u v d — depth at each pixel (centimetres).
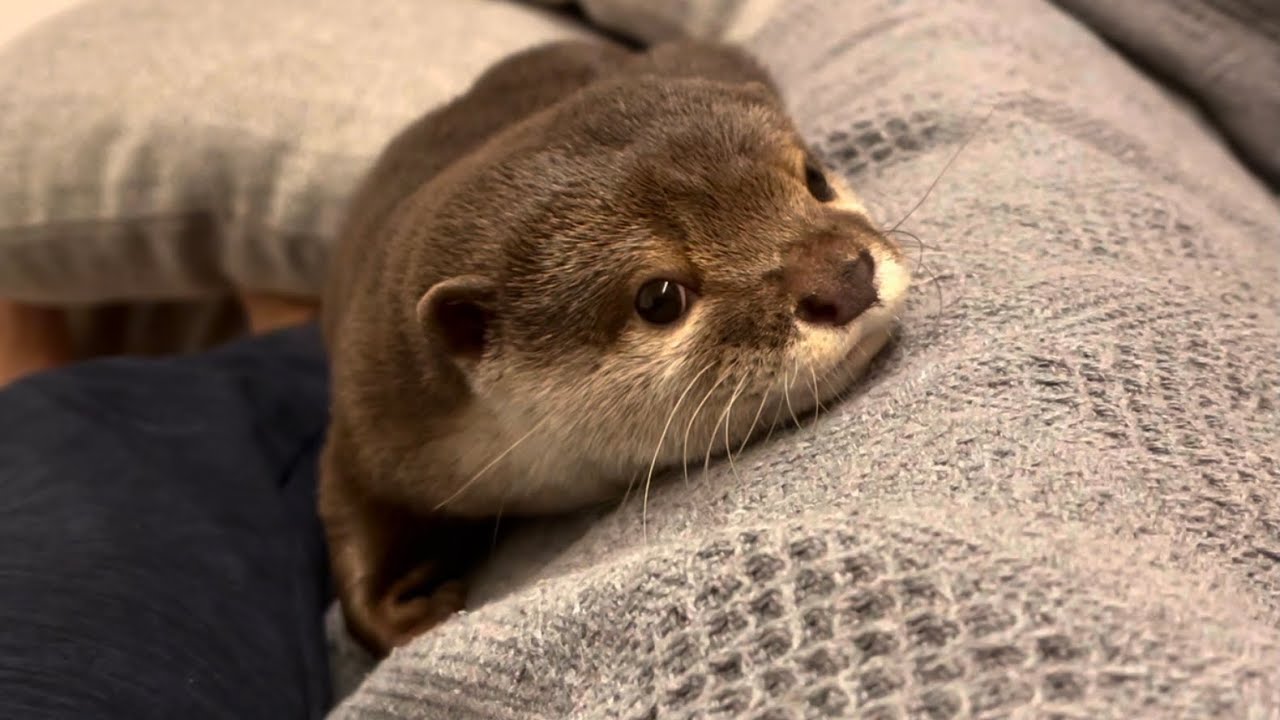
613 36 70
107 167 58
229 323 76
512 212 43
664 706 34
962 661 33
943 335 40
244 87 59
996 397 38
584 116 44
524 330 43
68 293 61
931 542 34
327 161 58
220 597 45
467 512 47
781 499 38
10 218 58
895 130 48
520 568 45
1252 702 32
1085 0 57
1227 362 38
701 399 41
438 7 64
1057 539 35
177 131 58
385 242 47
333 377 49
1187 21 55
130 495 47
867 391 40
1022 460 36
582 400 43
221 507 48
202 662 43
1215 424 37
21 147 58
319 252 60
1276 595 35
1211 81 56
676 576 36
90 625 42
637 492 43
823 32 55
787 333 41
